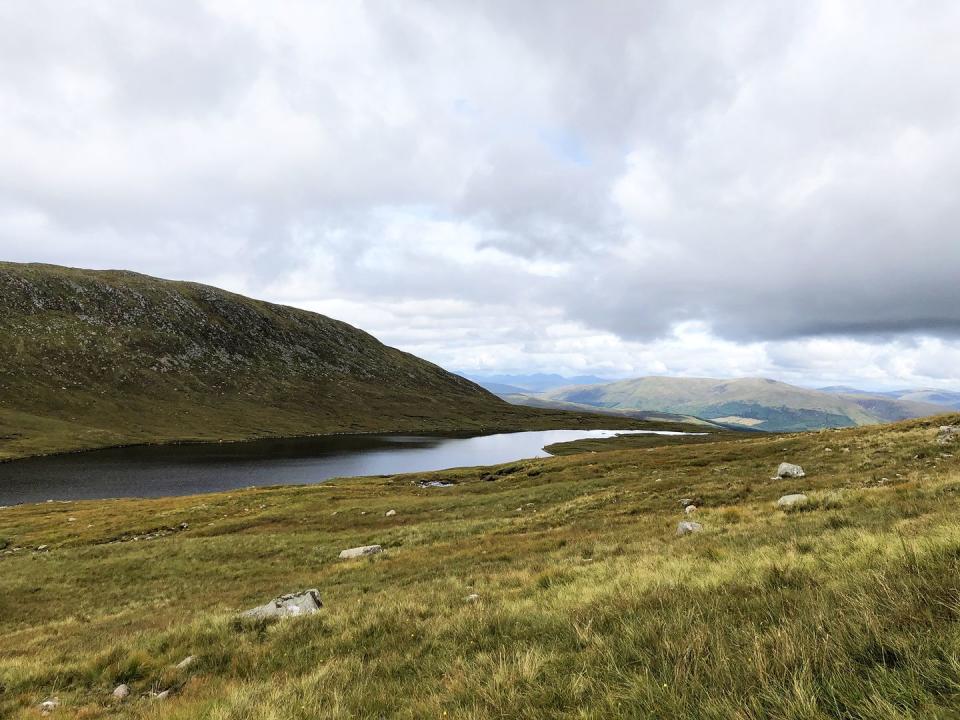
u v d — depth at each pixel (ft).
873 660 12.36
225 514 162.20
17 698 29.66
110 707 27.20
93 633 52.42
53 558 105.91
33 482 286.46
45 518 167.22
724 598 22.53
